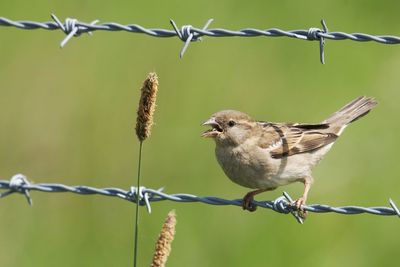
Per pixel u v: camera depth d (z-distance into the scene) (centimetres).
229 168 1182
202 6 1752
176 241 1455
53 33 1681
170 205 1490
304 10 1752
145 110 902
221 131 1172
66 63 1648
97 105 1608
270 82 1647
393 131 1603
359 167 1560
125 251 1460
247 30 1011
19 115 1593
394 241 1467
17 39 1673
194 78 1648
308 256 1441
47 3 1731
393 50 1716
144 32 1017
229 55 1684
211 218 1484
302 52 1692
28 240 1459
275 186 1179
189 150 1571
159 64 1659
